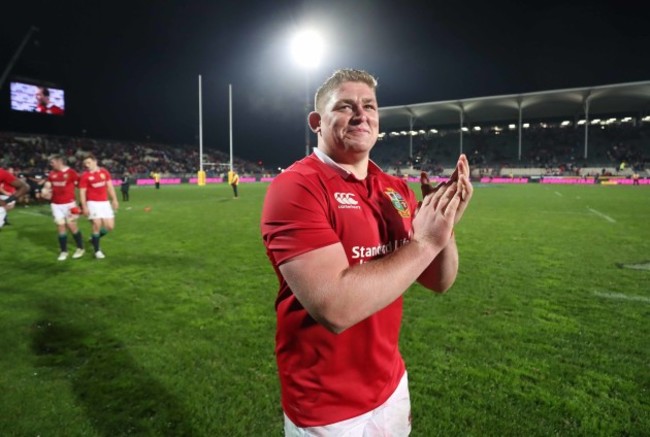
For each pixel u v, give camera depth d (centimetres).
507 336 417
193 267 709
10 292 569
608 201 1866
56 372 352
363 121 144
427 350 387
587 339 408
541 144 5225
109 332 433
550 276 630
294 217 125
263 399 313
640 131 4869
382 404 149
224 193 2703
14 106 4547
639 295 539
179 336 424
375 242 141
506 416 289
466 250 820
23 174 2581
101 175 782
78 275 660
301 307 138
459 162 127
